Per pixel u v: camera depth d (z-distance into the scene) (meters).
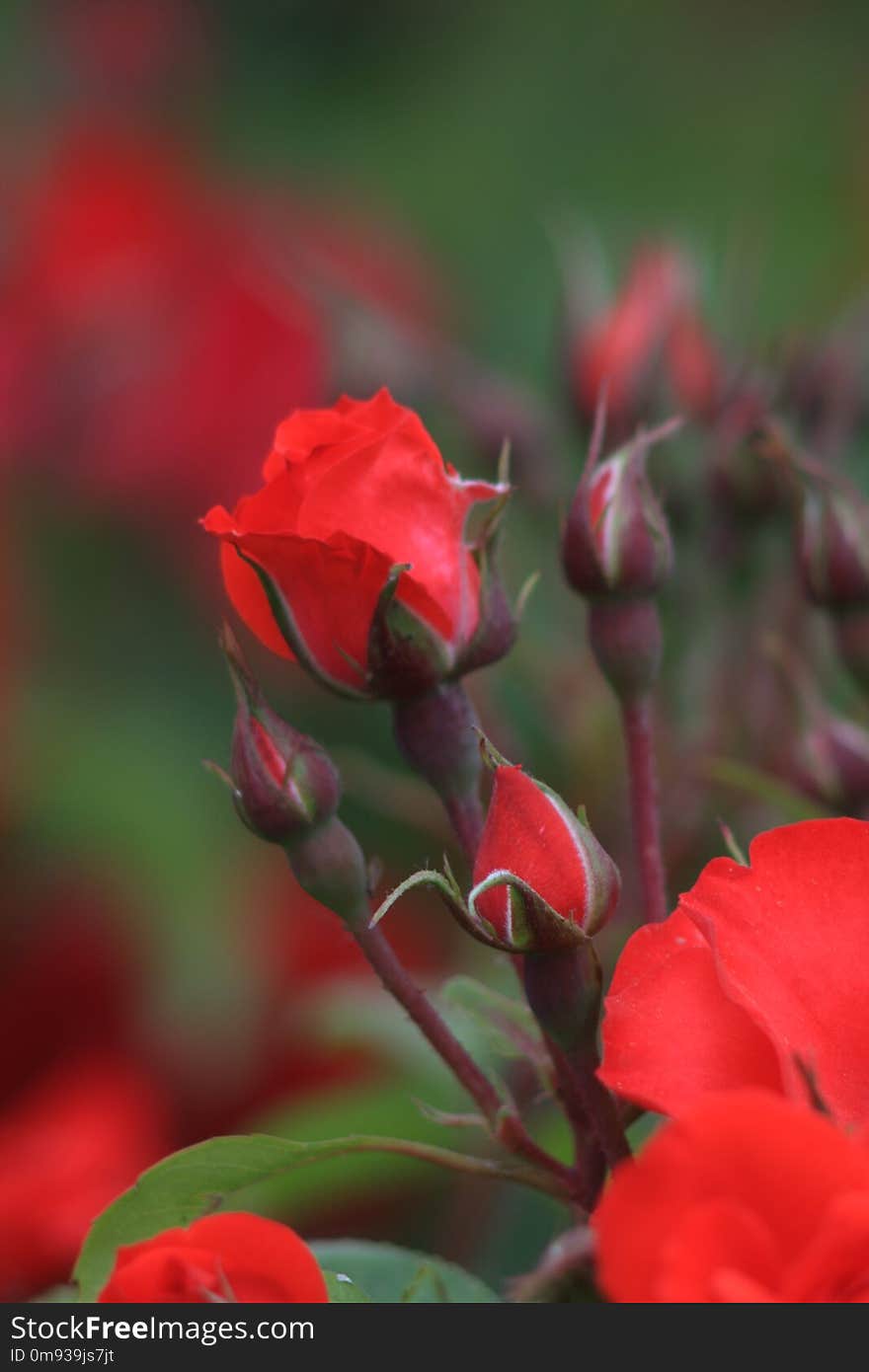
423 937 1.00
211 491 1.19
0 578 1.16
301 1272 0.69
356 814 0.98
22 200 1.37
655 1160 0.65
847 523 0.82
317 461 0.73
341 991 0.91
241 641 1.13
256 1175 0.74
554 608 0.94
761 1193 0.65
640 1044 0.69
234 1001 1.02
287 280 1.21
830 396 0.92
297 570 0.74
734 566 0.91
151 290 1.22
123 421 1.19
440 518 0.74
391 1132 0.87
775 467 0.90
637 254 0.97
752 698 0.91
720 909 0.70
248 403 1.18
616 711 0.90
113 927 1.07
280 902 1.05
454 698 0.75
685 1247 0.65
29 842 1.09
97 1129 0.97
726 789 0.90
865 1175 0.65
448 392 0.98
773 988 0.69
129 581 1.18
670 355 0.93
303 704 1.08
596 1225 0.66
